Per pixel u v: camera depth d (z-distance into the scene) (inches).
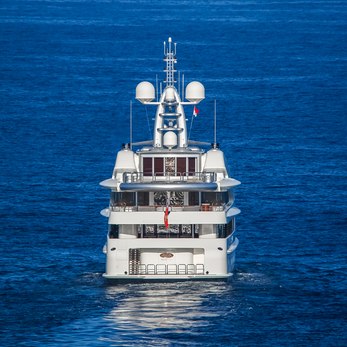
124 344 7327.8
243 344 7372.1
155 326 7652.6
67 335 7475.4
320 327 7706.7
